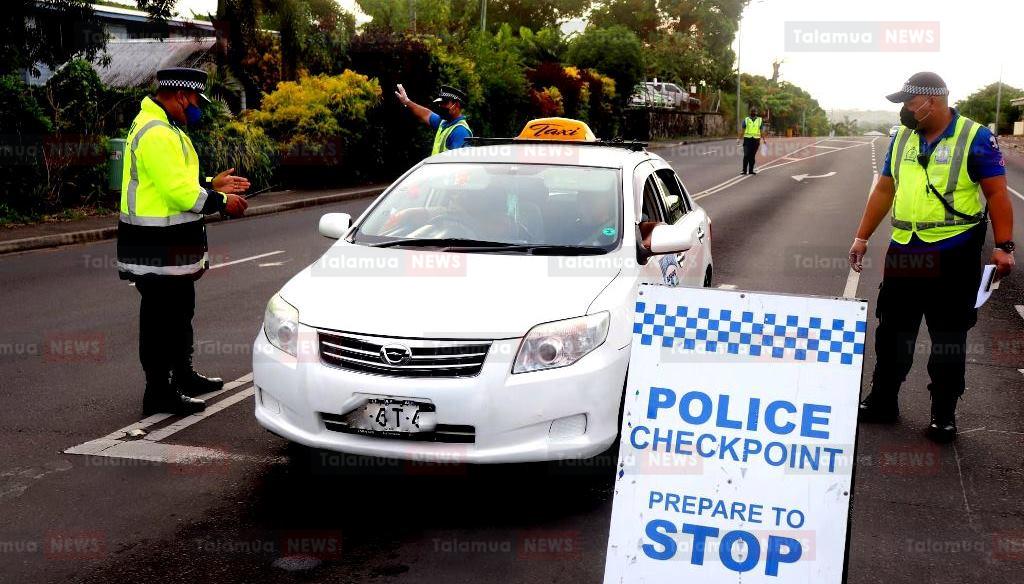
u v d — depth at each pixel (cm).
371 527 408
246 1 2173
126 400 579
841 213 1677
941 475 472
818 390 310
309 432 423
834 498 306
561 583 360
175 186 520
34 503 428
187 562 373
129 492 442
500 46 3195
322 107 2028
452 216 532
